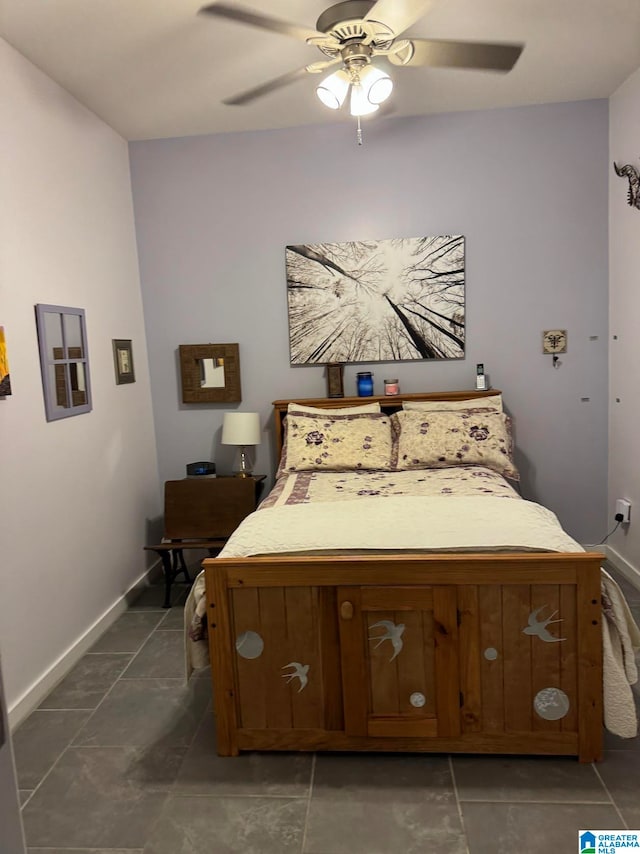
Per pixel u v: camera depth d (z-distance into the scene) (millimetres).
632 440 3410
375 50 2314
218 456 4004
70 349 2934
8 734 894
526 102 3520
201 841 1759
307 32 2150
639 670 2506
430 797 1890
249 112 3426
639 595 3283
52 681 2645
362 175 3707
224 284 3861
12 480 2426
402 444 3410
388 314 3771
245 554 2135
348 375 3883
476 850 1682
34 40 2506
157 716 2414
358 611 2023
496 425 3391
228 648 2094
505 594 1976
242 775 2037
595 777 1947
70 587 2857
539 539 2084
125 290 3660
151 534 3912
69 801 1946
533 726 2025
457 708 2035
